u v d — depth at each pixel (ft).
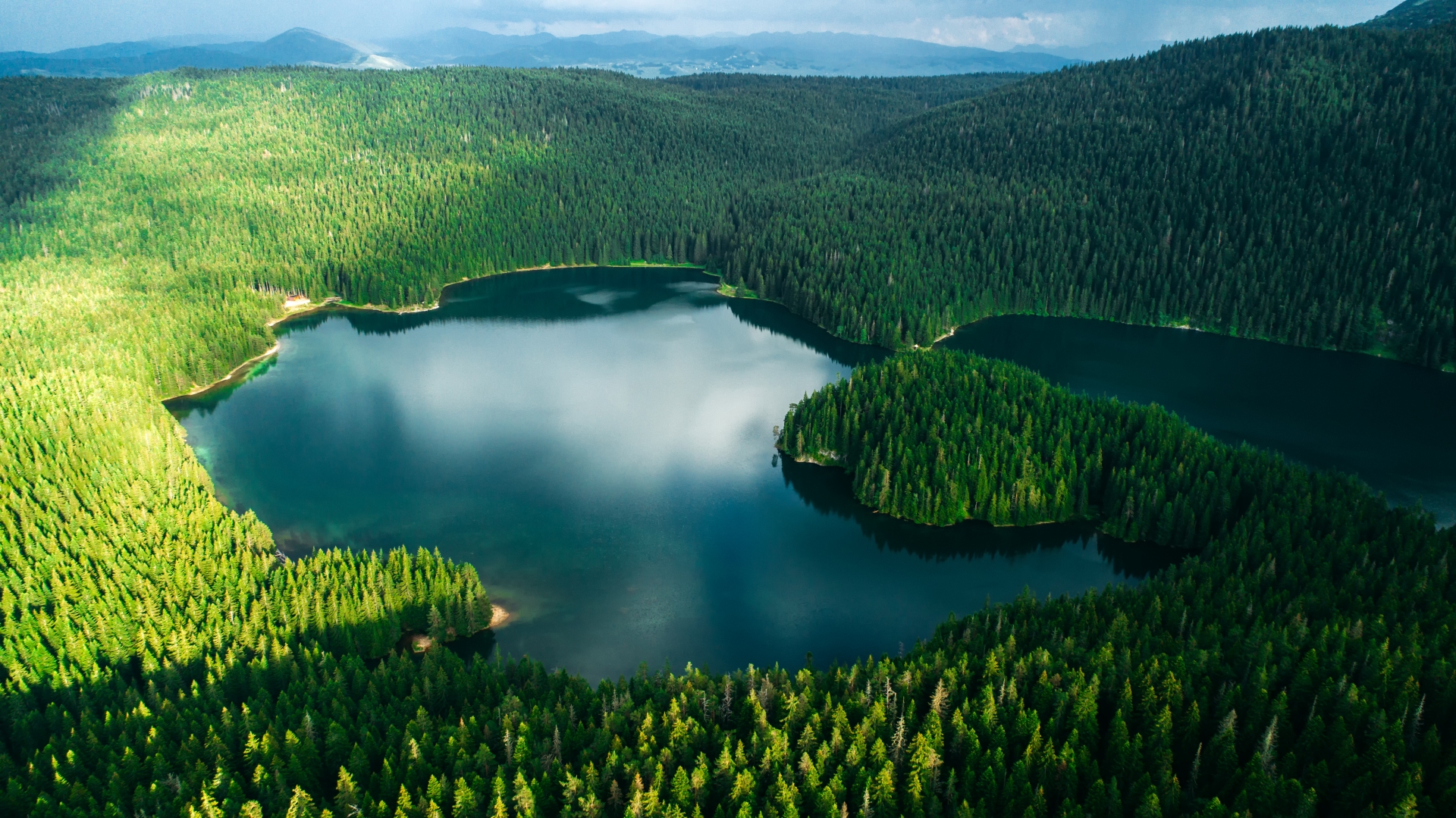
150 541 333.01
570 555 390.83
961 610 355.56
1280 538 333.83
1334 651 241.96
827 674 267.18
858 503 448.24
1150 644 261.44
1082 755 211.41
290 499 436.35
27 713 249.34
